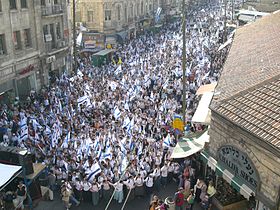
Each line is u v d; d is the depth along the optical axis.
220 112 14.29
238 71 18.30
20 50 32.19
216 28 70.62
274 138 11.70
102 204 18.20
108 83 32.06
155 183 18.91
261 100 13.72
